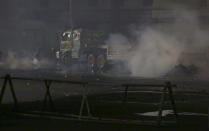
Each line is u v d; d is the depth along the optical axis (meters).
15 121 10.02
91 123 9.93
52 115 11.15
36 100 14.52
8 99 14.73
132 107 13.03
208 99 15.42
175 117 9.91
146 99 15.16
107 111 12.09
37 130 8.87
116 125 9.73
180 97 16.05
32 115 10.91
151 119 10.77
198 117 11.13
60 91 18.03
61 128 9.17
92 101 14.47
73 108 12.61
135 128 9.37
